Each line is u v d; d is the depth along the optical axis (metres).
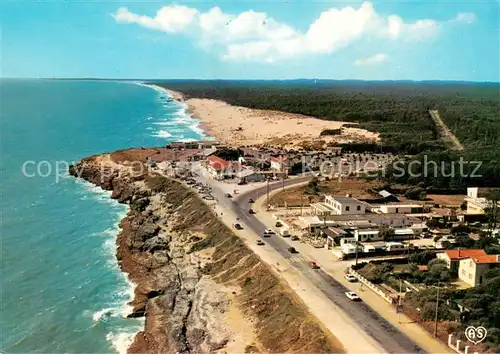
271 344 86.62
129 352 93.56
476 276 104.00
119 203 185.75
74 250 140.12
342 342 80.44
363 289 101.50
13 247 140.38
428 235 138.50
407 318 88.94
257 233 135.38
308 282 104.44
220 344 90.00
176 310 104.88
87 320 104.69
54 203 182.88
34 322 103.75
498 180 190.12
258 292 104.31
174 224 154.50
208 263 123.94
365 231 131.88
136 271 126.38
